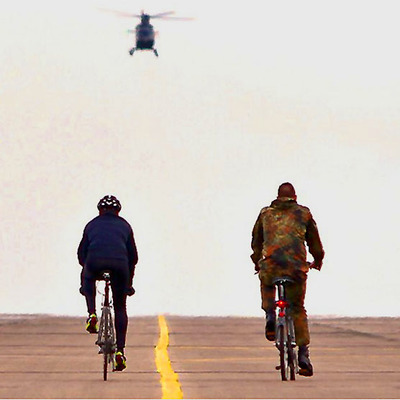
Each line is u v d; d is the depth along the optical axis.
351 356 52.97
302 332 41.53
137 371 45.31
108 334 41.91
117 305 42.28
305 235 42.75
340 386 39.47
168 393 37.03
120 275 42.00
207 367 47.28
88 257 42.19
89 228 42.75
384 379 42.03
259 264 42.97
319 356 52.91
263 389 38.50
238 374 44.22
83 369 45.94
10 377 42.50
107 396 36.28
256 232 43.50
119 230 42.69
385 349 57.34
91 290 42.31
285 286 42.09
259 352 55.75
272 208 43.03
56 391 37.69
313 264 43.50
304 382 40.91
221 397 36.06
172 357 52.47
